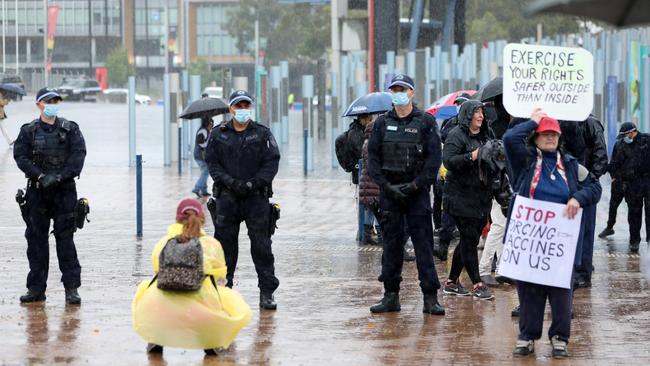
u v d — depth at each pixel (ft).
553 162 74.64
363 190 124.47
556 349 75.46
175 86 244.63
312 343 79.92
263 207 92.48
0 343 79.15
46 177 92.07
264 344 79.61
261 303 93.15
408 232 93.97
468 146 93.15
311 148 240.32
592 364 73.46
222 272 75.36
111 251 126.31
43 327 84.84
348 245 133.39
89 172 224.53
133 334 82.53
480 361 74.28
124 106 611.06
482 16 601.21
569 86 76.89
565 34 528.63
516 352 75.87
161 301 74.08
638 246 130.21
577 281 102.12
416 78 296.51
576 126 93.56
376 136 89.20
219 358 75.10
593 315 90.99
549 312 91.71
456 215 95.25
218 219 92.79
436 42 361.51
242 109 91.45
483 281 103.50
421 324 86.84
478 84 278.67
